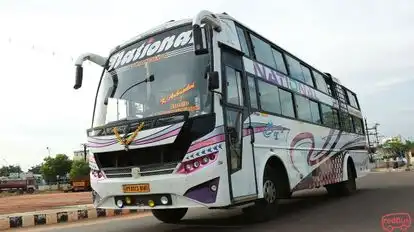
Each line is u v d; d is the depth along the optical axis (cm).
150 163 707
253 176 814
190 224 946
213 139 702
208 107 717
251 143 827
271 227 823
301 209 1141
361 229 769
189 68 759
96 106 850
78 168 6656
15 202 2536
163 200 689
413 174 3400
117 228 963
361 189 1791
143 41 845
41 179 8838
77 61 891
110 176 747
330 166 1330
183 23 803
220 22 795
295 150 1050
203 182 680
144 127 707
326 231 759
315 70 1362
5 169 10800
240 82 834
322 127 1291
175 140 676
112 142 736
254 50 940
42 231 1003
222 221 961
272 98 967
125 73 834
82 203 1981
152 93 779
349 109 1670
